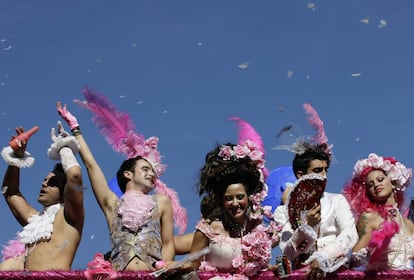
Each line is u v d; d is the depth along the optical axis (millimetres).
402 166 9039
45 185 8875
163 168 9062
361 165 9023
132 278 7809
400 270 8266
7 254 8820
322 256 8039
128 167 8906
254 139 9055
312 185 8117
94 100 9383
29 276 7770
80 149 8812
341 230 8625
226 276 7984
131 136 9242
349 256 8344
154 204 8617
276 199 9883
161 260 8461
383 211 8797
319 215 8227
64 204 8562
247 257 8000
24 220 8922
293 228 8148
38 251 8461
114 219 8547
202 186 8281
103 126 9234
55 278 7781
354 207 8938
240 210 8148
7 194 9008
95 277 7781
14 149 8922
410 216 9305
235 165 8188
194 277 7758
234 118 9227
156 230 8523
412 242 8758
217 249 8094
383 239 8195
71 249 8453
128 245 8391
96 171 8727
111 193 8703
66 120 8906
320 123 8969
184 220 9328
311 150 8859
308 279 8055
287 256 8102
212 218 8227
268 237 8094
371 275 8219
